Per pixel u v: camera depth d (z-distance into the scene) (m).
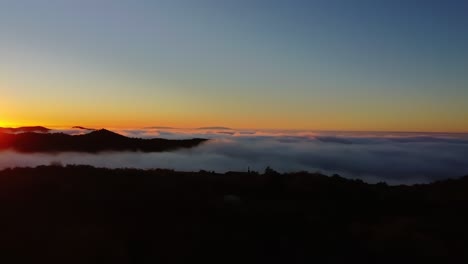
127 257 15.65
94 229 17.95
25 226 17.97
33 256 15.15
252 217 21.39
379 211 24.91
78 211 20.81
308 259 16.34
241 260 16.03
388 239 18.41
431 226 20.88
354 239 18.73
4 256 14.99
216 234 18.38
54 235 17.09
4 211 19.88
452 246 18.05
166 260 15.69
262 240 18.09
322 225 20.69
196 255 16.23
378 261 16.30
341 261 16.20
